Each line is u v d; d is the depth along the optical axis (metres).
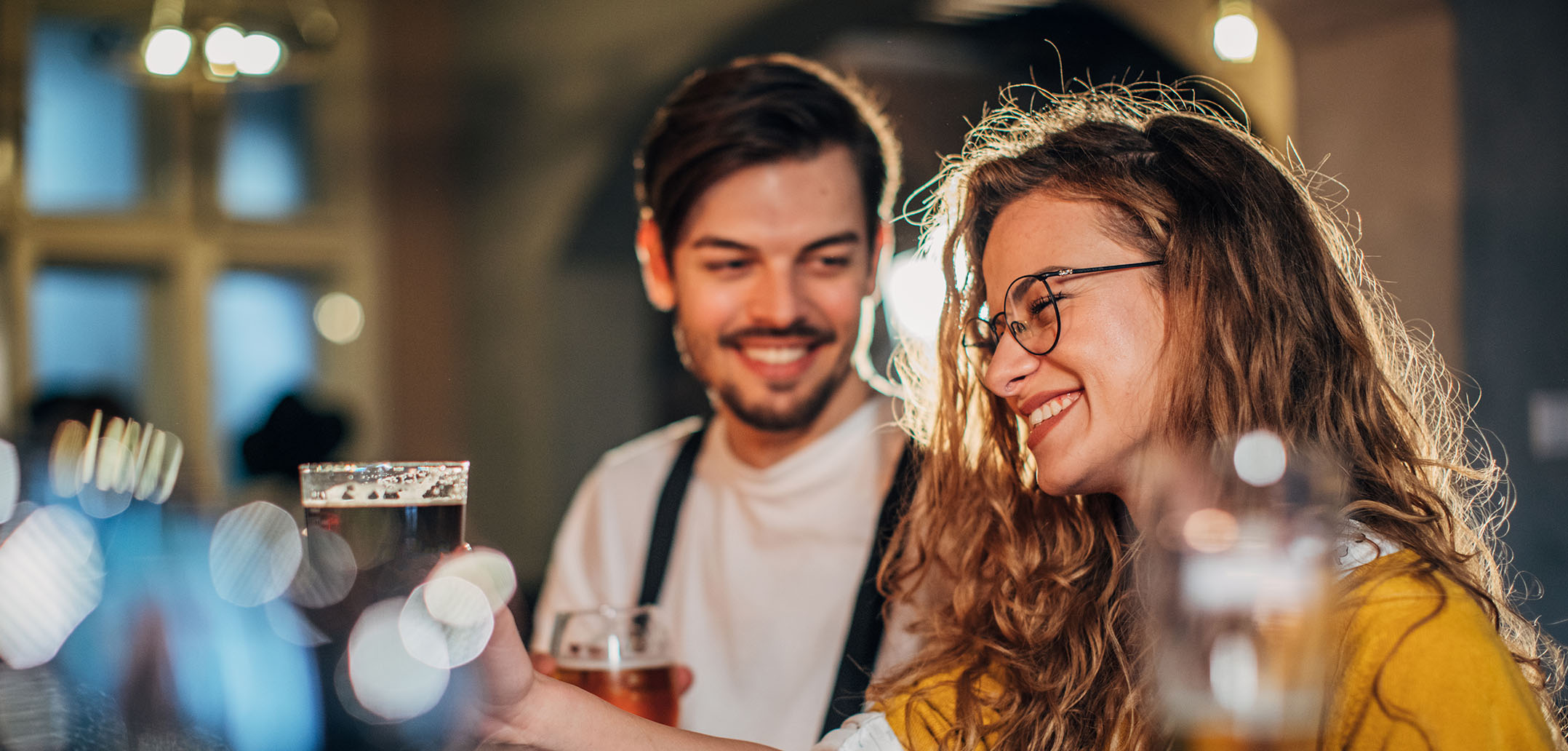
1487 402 3.20
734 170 1.26
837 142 1.28
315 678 0.72
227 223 5.22
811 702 1.24
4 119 4.80
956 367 1.08
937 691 0.98
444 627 0.71
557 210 5.15
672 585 1.37
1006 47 4.10
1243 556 0.50
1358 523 0.79
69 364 5.02
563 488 5.22
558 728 0.79
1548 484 3.13
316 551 0.71
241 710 0.75
